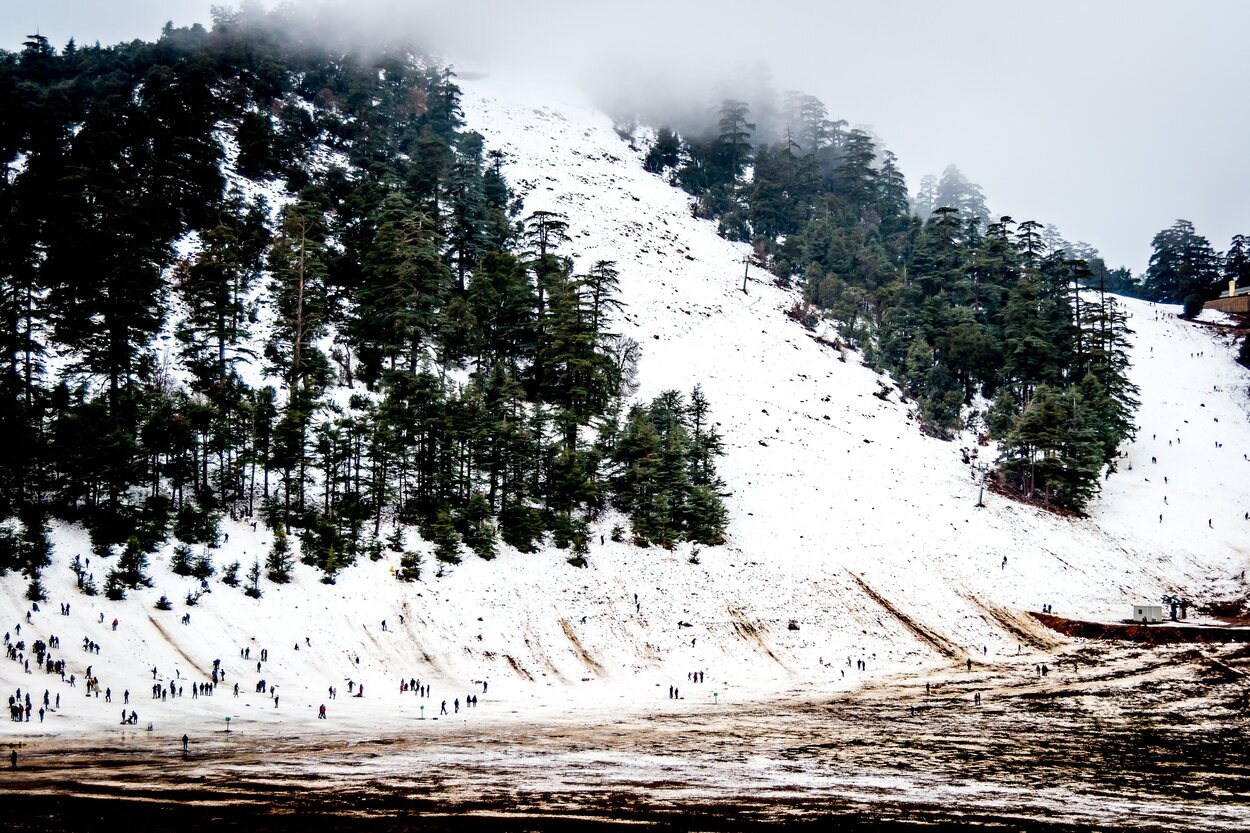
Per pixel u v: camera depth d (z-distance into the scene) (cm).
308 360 7869
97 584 5088
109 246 6956
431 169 11669
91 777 3081
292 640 5225
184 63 11925
